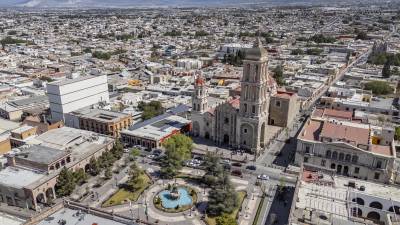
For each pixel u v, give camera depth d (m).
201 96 180.62
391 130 144.62
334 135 145.62
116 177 145.12
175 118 199.38
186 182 141.00
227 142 178.25
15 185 123.31
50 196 129.50
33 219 86.50
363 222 92.00
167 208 122.69
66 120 198.12
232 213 120.19
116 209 122.75
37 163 133.38
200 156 164.12
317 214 93.44
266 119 171.25
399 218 96.56
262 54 155.12
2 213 95.31
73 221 87.56
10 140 167.75
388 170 136.75
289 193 132.38
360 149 138.75
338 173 145.12
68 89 197.12
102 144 160.25
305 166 146.75
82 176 138.62
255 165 155.25
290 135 189.75
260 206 124.31
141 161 159.12
